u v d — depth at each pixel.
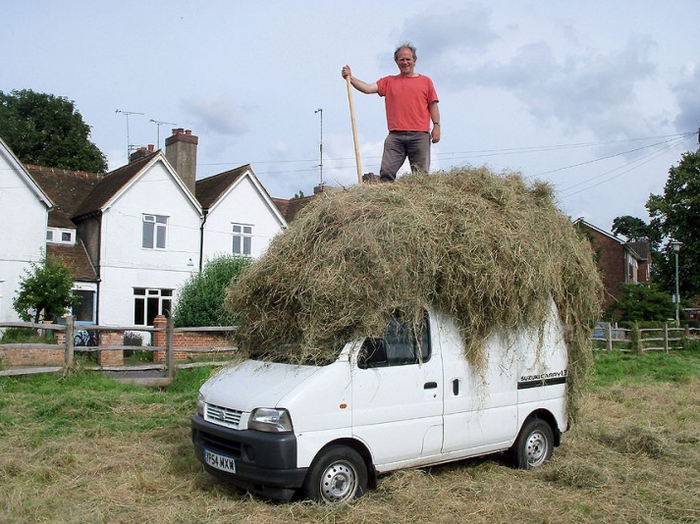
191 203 28.34
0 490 6.39
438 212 6.98
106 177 30.19
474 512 5.94
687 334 26.59
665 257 44.78
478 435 7.07
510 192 7.63
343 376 6.16
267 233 30.52
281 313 6.75
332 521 5.62
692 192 42.56
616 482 7.05
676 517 6.11
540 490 6.71
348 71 8.64
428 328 6.78
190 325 22.08
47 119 44.38
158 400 11.12
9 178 24.50
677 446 8.82
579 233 8.59
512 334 7.42
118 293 26.52
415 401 6.59
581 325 8.30
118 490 6.51
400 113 8.89
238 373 6.77
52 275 22.22
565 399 8.12
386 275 6.35
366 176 8.59
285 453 5.79
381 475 6.62
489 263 6.79
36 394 11.28
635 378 16.89
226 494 6.45
